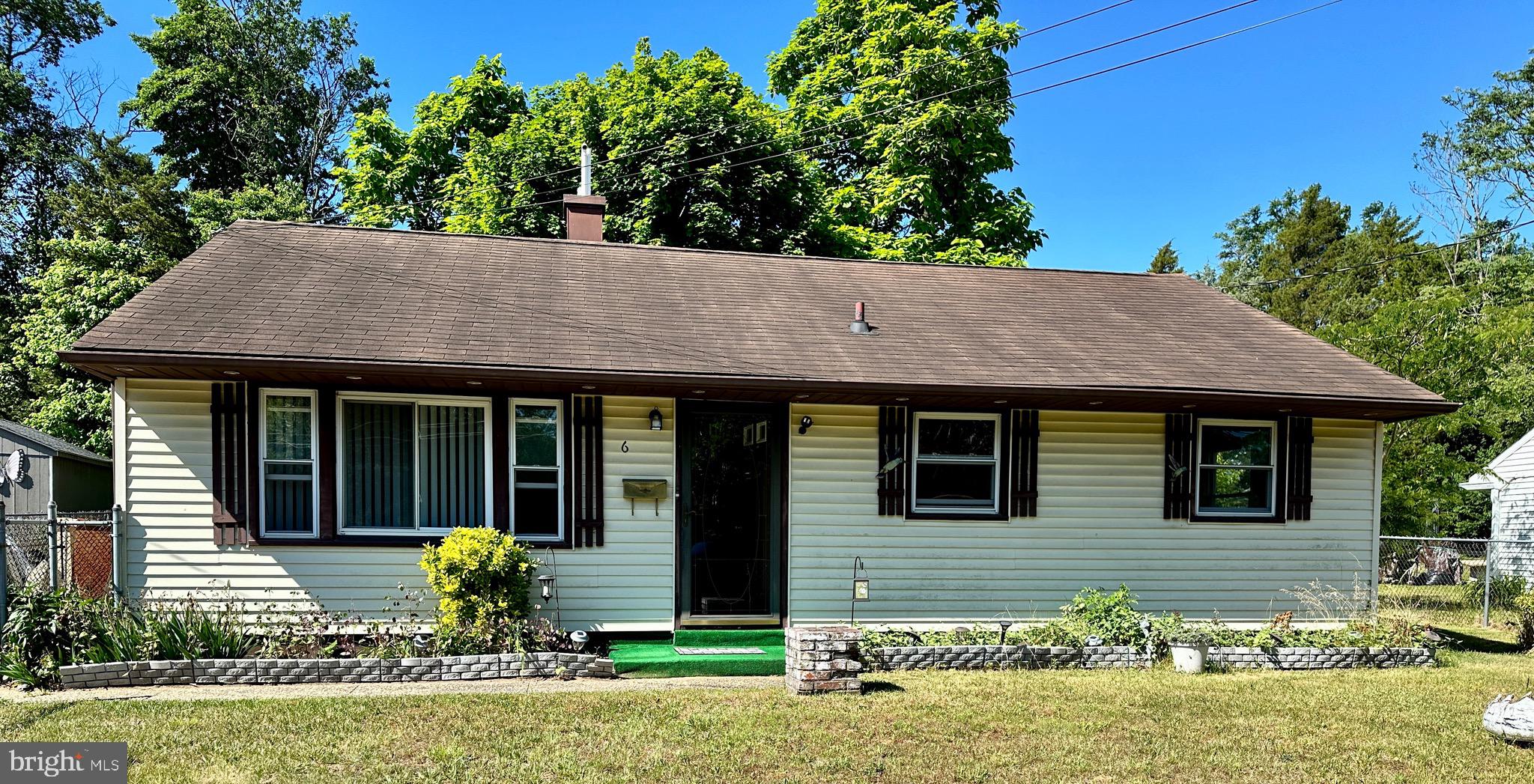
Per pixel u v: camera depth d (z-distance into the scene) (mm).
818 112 22016
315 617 8047
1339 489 10039
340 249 10664
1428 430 15781
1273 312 38906
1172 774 5293
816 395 8758
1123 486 9703
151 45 27625
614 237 18094
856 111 21609
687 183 18203
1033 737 5926
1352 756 5660
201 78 26906
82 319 18953
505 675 7473
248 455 8117
